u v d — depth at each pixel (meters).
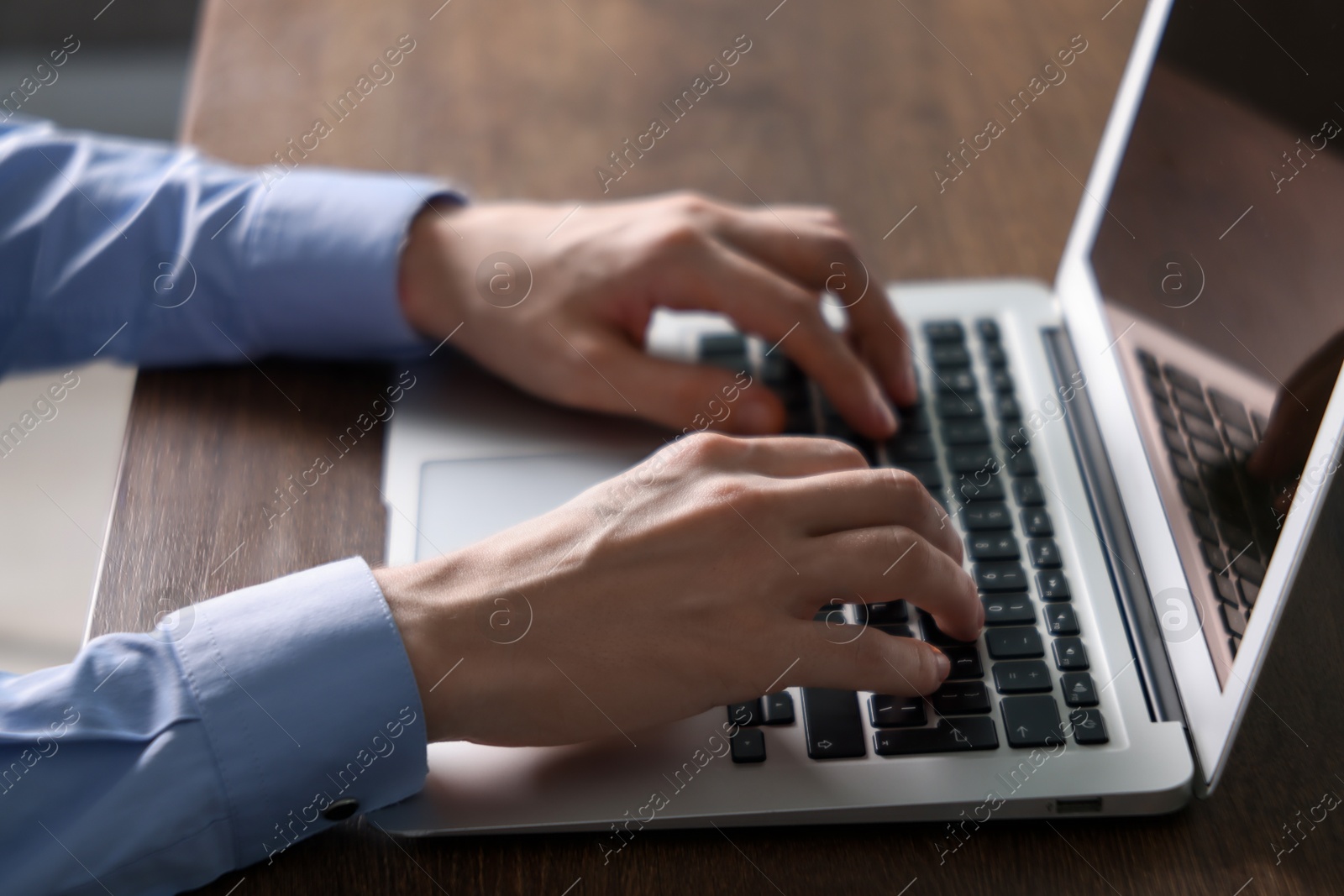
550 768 0.50
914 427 0.65
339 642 0.50
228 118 0.89
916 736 0.50
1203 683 0.50
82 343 0.72
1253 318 0.48
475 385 0.70
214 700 0.48
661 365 0.67
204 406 0.68
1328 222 0.42
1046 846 0.48
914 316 0.72
